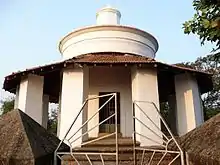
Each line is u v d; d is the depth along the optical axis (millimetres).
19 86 14211
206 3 4734
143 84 12742
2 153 3539
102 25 15258
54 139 5203
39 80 13859
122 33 15398
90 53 15141
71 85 12734
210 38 4766
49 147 4543
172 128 15984
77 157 9320
